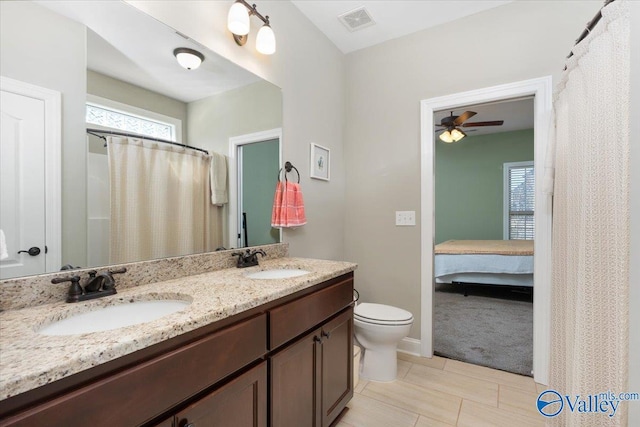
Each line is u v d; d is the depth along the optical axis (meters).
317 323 1.42
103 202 1.20
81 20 1.14
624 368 0.84
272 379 1.14
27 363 0.59
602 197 1.01
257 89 1.88
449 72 2.36
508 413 1.71
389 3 2.16
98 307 1.02
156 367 0.76
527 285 3.78
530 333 2.86
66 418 0.61
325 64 2.56
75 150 1.12
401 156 2.56
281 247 2.04
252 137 1.86
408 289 2.52
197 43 1.53
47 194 1.05
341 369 1.62
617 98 0.93
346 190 2.83
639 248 0.77
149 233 1.35
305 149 2.30
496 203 5.21
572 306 1.31
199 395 0.88
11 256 0.96
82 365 0.62
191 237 1.52
